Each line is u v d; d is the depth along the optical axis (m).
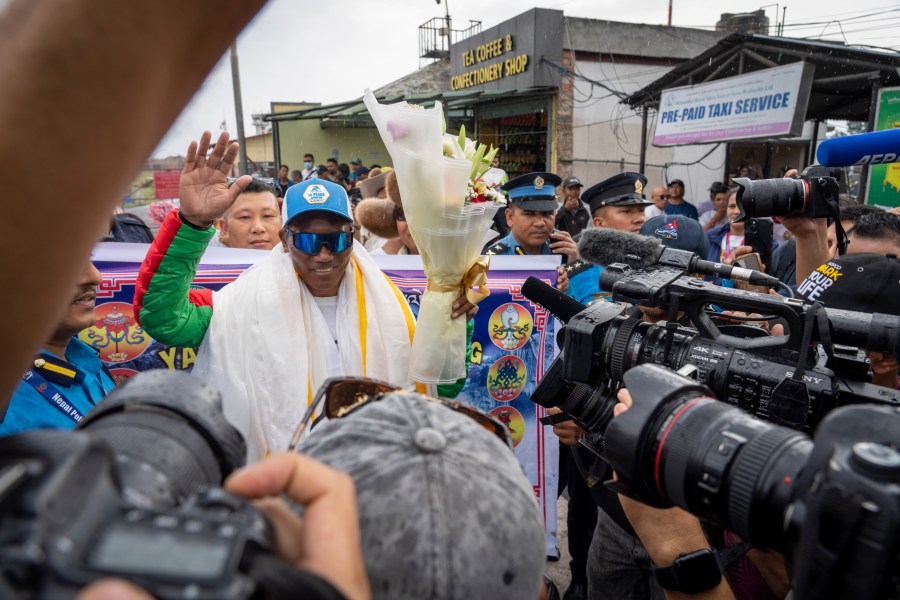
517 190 3.85
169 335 1.95
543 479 3.05
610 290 1.78
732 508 0.91
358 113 16.92
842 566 0.67
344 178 15.52
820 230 2.19
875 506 0.64
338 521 0.54
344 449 0.79
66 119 0.36
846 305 1.81
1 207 0.36
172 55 0.39
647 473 1.04
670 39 14.32
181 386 0.76
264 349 1.98
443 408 0.88
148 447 0.63
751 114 9.34
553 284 3.03
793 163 13.40
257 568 0.43
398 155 1.81
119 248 2.54
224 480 0.73
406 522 0.68
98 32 0.36
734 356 1.44
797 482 0.83
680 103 10.79
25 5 0.37
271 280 2.05
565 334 1.65
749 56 9.84
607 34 13.75
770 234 2.90
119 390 0.75
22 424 1.63
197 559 0.42
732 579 1.70
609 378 1.64
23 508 0.41
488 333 2.99
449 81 18.19
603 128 14.09
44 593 0.39
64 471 0.44
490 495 0.73
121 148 0.39
